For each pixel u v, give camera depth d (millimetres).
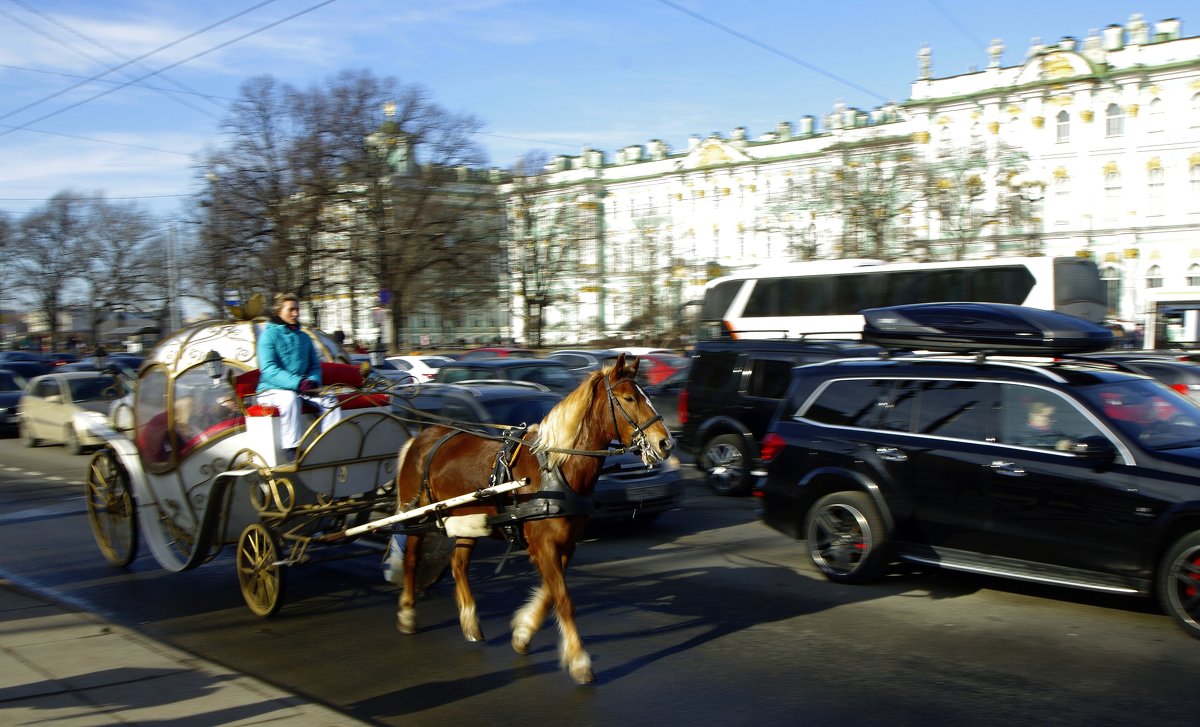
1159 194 54812
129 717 5629
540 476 6656
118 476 9898
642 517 12094
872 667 6547
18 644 7188
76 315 78875
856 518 8734
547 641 7383
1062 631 7293
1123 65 55938
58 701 5914
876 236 48781
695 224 79000
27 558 10789
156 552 9227
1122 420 7500
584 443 6582
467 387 12789
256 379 8781
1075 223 57094
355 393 8641
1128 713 5645
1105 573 7297
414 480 7691
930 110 61375
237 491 8438
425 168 45094
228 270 43375
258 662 6980
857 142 53781
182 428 8836
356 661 6969
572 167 91500
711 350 15133
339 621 8070
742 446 14328
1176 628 7281
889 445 8594
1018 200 47875
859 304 26812
